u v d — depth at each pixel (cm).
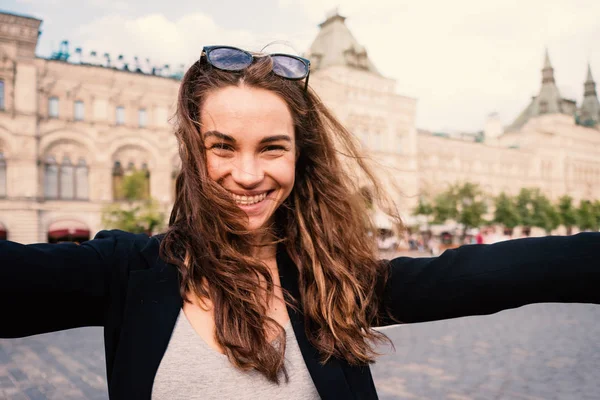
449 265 127
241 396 116
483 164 5747
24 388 630
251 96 122
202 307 121
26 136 3161
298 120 138
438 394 587
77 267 110
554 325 1026
